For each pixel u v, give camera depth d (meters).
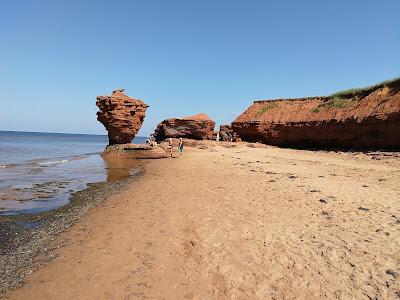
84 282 6.50
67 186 17.88
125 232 9.29
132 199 13.50
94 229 9.77
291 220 9.30
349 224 8.70
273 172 18.69
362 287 5.66
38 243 8.80
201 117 54.50
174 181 17.52
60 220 10.98
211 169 21.67
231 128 53.47
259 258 7.02
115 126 44.00
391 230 8.10
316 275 6.17
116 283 6.39
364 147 31.38
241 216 9.92
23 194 15.59
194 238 8.40
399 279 5.80
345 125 33.22
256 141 44.59
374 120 30.20
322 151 33.19
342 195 11.96
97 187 17.39
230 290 5.92
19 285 6.51
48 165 28.92
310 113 40.53
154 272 6.77
